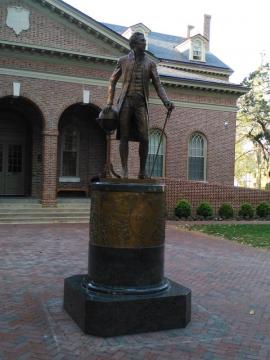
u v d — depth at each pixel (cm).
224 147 2817
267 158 4491
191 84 2666
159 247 659
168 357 545
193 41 3659
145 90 693
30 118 2436
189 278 982
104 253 641
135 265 636
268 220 2462
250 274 1043
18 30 2092
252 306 775
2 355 537
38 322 652
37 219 1997
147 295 628
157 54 3594
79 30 2217
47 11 2145
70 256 1190
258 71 4369
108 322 601
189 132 2709
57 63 2189
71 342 581
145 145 695
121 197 637
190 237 1677
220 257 1261
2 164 2456
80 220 2061
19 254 1199
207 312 725
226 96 2811
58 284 880
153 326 625
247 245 1512
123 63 703
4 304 738
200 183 2527
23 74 2122
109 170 706
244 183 5744
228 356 554
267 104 4303
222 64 3819
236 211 2614
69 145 2548
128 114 692
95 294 627
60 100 2198
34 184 2425
